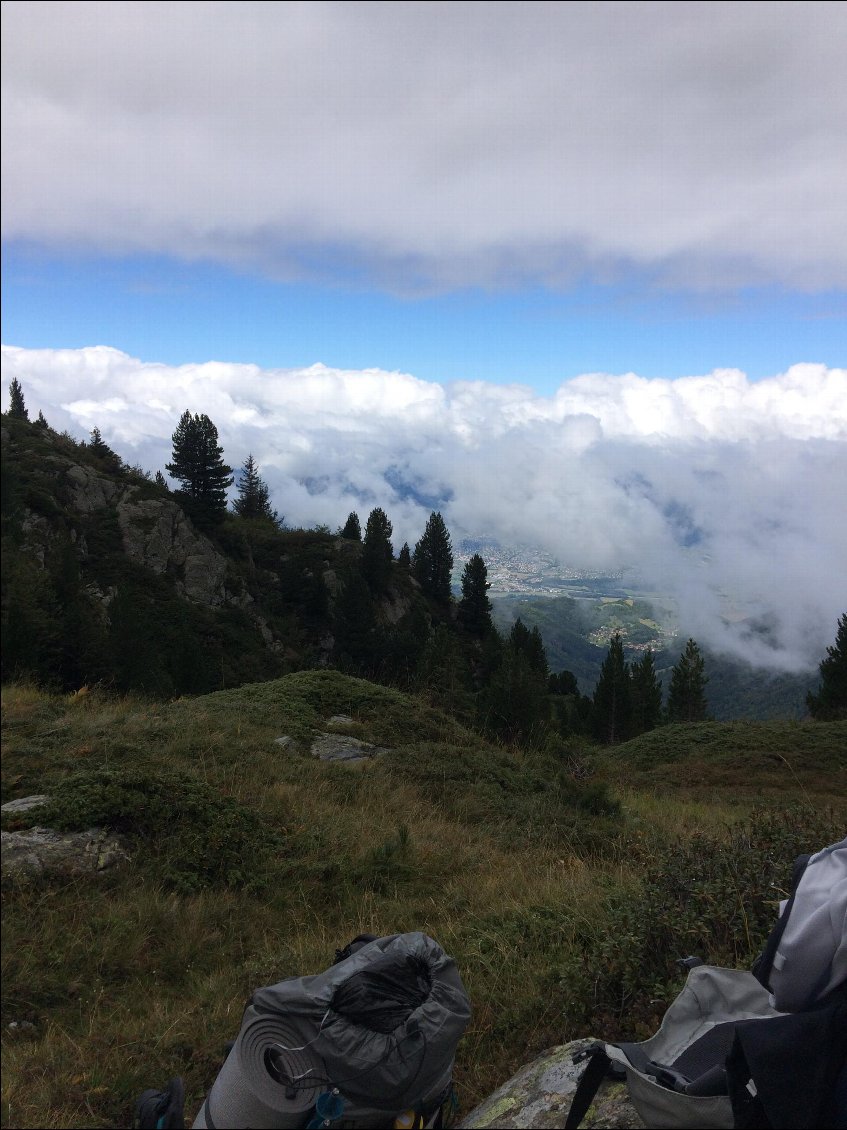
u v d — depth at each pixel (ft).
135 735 25.63
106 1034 12.24
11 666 23.38
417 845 22.85
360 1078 7.10
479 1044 11.64
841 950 6.98
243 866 19.40
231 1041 10.89
